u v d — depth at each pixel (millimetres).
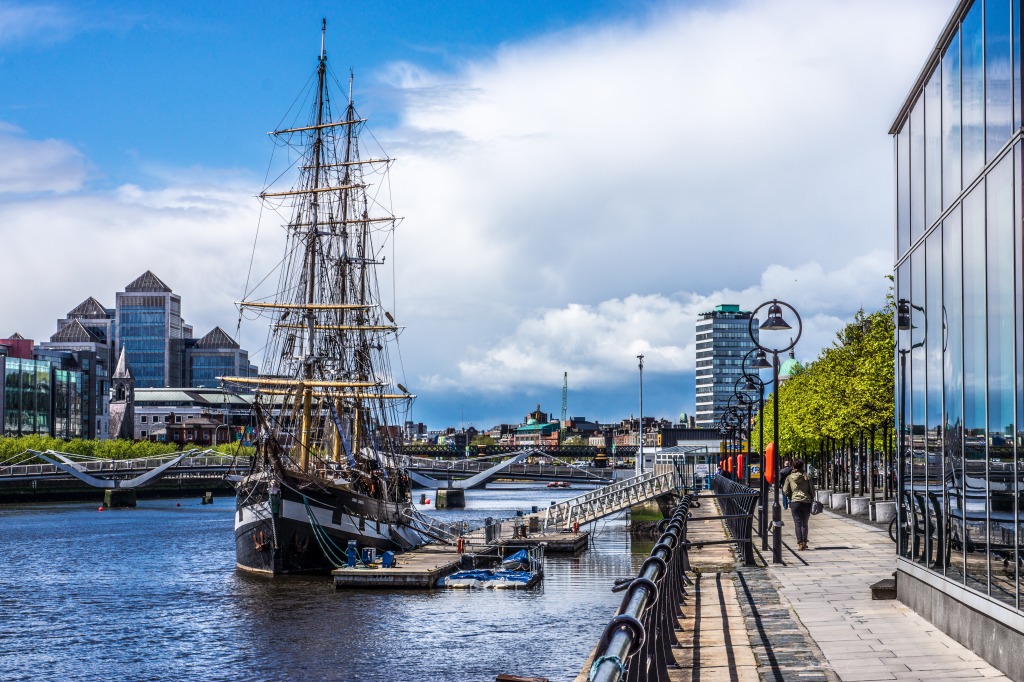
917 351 23734
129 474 174750
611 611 50469
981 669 17453
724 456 115312
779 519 34688
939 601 21391
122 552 87438
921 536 23156
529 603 53156
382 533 77125
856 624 22031
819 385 84375
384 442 106625
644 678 13016
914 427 23953
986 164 18016
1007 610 16922
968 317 19359
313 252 103312
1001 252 17172
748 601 25688
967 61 19375
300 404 93812
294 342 102250
